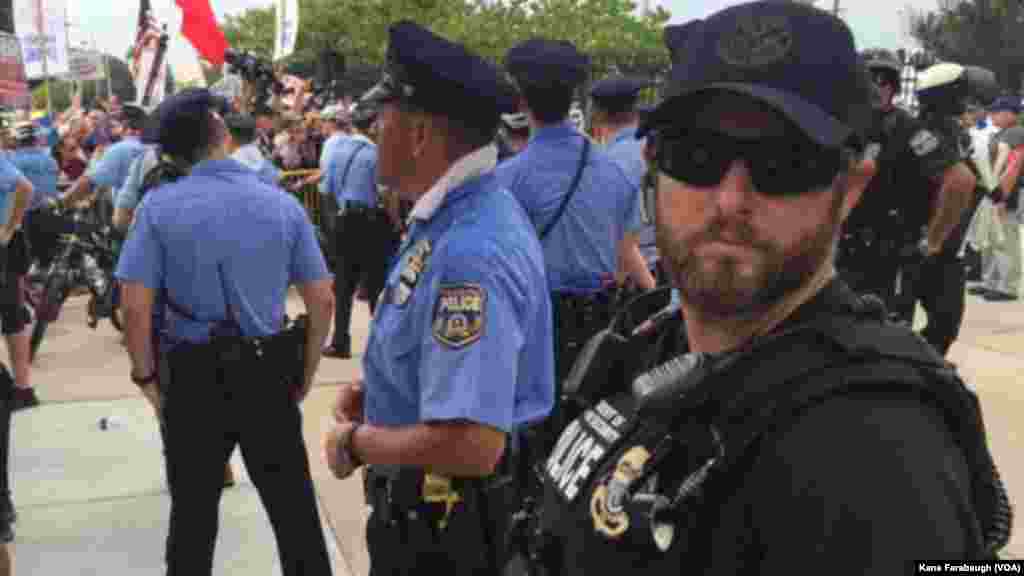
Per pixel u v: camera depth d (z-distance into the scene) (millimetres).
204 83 8656
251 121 4766
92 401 5695
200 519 2812
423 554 1949
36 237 7488
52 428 5219
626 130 4523
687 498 881
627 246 3621
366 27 20344
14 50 9266
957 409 830
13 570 3582
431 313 1806
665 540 896
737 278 913
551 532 1082
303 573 2898
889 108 3795
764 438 841
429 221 1893
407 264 1894
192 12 8180
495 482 1935
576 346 3473
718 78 927
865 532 762
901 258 3801
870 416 800
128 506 4184
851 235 3803
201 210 2729
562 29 17375
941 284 4586
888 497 766
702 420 921
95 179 6895
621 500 948
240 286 2766
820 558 775
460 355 1758
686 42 988
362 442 1938
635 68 10617
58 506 4184
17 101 9320
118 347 7047
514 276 1830
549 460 1159
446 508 1932
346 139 6660
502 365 1771
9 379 3760
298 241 2895
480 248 1808
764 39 916
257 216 2775
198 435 2791
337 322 6641
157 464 4688
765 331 953
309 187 9383
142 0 9453
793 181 896
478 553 1924
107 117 14203
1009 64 28188
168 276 2748
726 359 934
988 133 9133
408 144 1925
